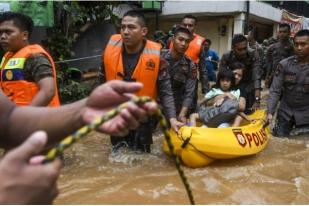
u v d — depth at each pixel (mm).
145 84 4582
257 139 4867
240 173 4172
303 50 5465
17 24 3740
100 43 9344
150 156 4676
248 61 6207
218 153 4363
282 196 3537
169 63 5488
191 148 4285
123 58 4625
